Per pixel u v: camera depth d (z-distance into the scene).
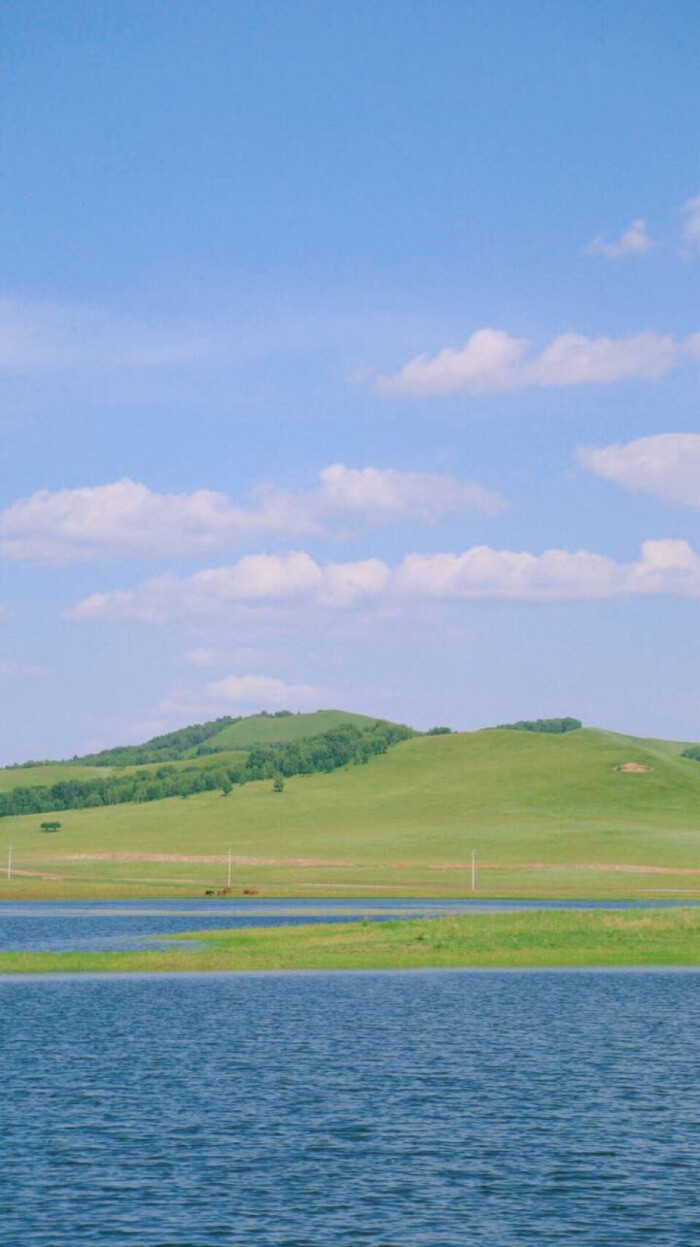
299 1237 35.50
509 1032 69.44
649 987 88.50
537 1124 47.81
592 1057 61.88
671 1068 58.91
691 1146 44.59
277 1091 53.78
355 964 99.38
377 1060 61.12
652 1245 34.84
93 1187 39.91
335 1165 42.34
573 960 100.94
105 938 125.69
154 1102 51.56
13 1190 39.53
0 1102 51.56
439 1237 35.44
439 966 99.56
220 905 187.25
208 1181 40.53
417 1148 44.38
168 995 85.12
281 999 83.12
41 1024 72.56
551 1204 38.31
